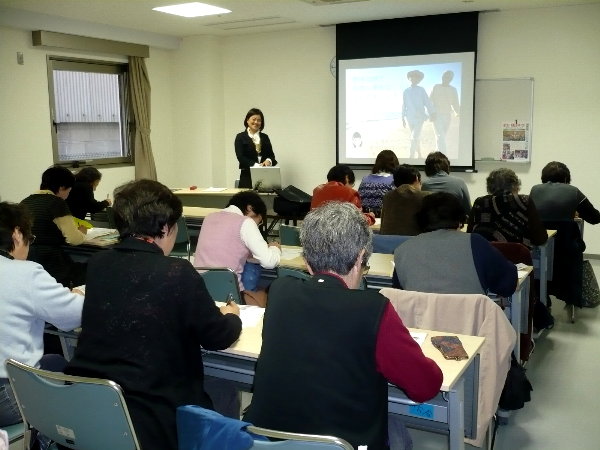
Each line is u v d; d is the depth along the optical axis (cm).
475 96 639
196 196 598
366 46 683
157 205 160
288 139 767
